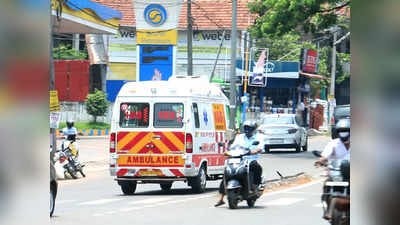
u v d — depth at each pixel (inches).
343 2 2876.5
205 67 4857.3
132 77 4913.9
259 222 1010.7
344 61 5851.4
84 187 1706.4
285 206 1246.9
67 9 2982.3
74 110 4734.3
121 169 1491.1
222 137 1705.2
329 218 786.8
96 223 992.9
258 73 4008.4
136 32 4665.4
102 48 4911.4
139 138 1492.4
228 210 1183.6
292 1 2667.3
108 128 4621.1
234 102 3036.4
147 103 1504.7
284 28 2755.9
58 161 1929.1
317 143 3912.4
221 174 1690.5
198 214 1121.4
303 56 5034.5
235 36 3053.6
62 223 987.3
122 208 1214.9
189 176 1486.2
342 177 775.1
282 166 2191.2
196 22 4852.4
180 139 1481.3
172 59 4485.7
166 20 4471.0
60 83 4803.2
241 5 4931.1
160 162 1482.5
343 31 5398.6
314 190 1556.3
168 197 1440.7
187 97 1496.1
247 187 1200.2
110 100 4899.1
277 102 4995.1
